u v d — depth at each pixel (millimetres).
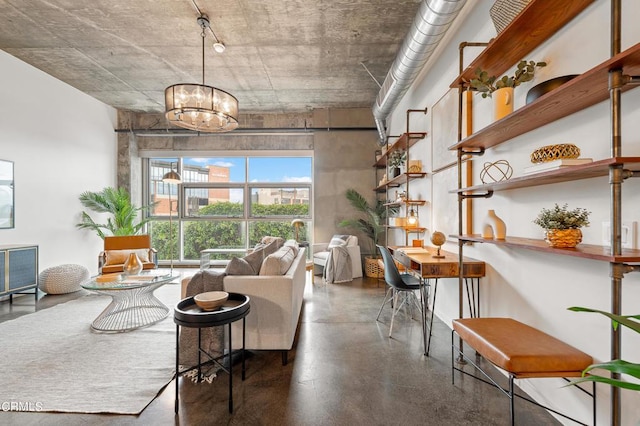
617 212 1074
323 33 3383
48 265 4359
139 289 3074
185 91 2797
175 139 6309
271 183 6441
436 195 3271
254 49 3727
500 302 2119
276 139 6297
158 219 6422
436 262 2320
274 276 2299
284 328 2232
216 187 6469
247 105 5785
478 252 2418
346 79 4625
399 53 3123
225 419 1623
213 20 3152
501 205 2107
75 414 1648
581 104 1395
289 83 4770
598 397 1392
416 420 1622
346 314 3330
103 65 4160
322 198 5965
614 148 1072
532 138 1804
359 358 2307
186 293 2229
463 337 1755
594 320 1396
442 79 3061
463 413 1678
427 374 2080
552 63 1666
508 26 1596
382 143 5402
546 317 1692
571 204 1528
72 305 3541
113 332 2738
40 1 2865
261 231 6461
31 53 3834
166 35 3436
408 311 3418
